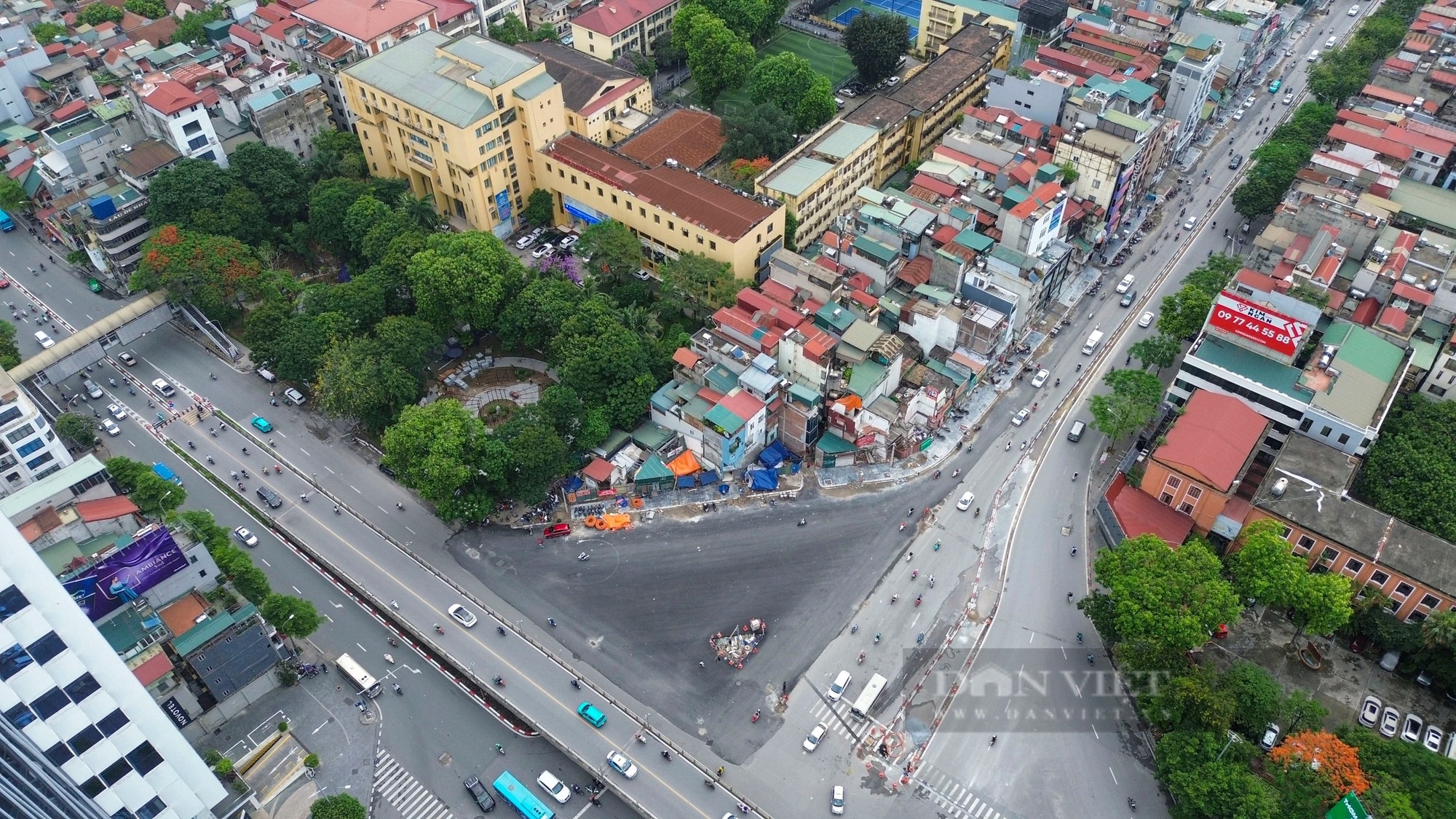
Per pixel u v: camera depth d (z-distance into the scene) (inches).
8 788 2910.9
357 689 5191.9
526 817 4611.2
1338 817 4109.3
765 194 7623.0
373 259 7391.7
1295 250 6673.2
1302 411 5782.5
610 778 4739.2
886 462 6343.5
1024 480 6240.2
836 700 5098.4
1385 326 6235.2
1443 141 7760.8
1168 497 5703.7
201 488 6220.5
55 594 3154.5
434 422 5802.2
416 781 4815.5
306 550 5821.9
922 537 5900.6
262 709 5103.3
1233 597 4881.9
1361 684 5128.0
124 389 6939.0
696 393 6299.2
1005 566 5733.3
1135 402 6171.3
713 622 5467.5
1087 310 7509.8
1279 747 4493.1
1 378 5723.4
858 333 6378.0
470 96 7618.1
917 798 4714.6
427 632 5393.7
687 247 7401.6
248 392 6943.9
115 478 5664.4
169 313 7244.1
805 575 5698.8
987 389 6850.4
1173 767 4498.0
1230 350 6166.3
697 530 5959.6
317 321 6707.7
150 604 4889.3
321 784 4793.3
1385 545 5137.8
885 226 7022.6
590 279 7032.5
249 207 7637.8
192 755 3870.6
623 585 5659.5
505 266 6978.4
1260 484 5659.5
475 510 5713.6
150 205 7583.7
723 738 4943.4
